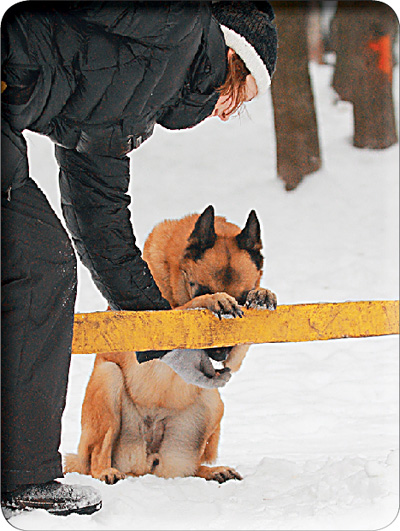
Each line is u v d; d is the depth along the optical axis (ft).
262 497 17.44
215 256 22.31
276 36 16.94
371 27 72.18
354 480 17.66
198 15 14.32
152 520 15.01
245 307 18.11
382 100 72.13
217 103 17.03
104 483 18.04
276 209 64.59
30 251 14.24
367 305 18.63
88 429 20.52
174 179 71.15
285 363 35.68
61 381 14.71
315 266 53.52
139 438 21.39
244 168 72.90
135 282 16.57
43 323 14.34
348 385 32.19
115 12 13.66
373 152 71.97
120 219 16.01
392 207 63.57
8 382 14.11
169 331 17.04
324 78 84.53
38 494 14.47
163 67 14.21
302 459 21.80
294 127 67.72
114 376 20.81
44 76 13.50
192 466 21.54
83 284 49.57
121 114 14.44
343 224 60.80
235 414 28.27
